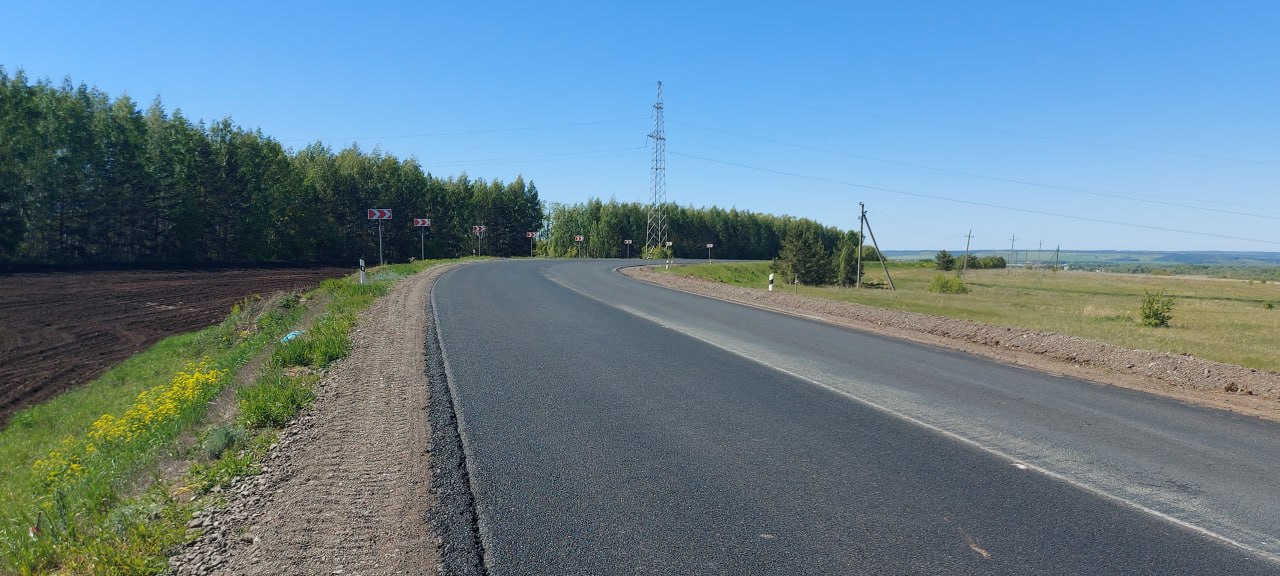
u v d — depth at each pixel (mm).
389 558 3838
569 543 4051
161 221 51812
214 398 8953
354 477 5172
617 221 108375
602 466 5469
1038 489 5102
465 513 4477
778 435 6457
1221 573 3793
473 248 95000
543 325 14555
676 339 12891
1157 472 5570
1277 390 8992
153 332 21734
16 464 10312
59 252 45031
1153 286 63500
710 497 4820
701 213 128500
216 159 57375
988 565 3834
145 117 55625
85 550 4129
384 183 78500
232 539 4145
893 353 11914
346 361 10156
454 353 10891
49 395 14547
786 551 3973
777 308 20344
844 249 66125
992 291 48750
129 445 7953
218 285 35594
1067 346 12391
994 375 10031
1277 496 5055
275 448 5992
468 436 6273
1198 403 8445
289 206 64875
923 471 5473
